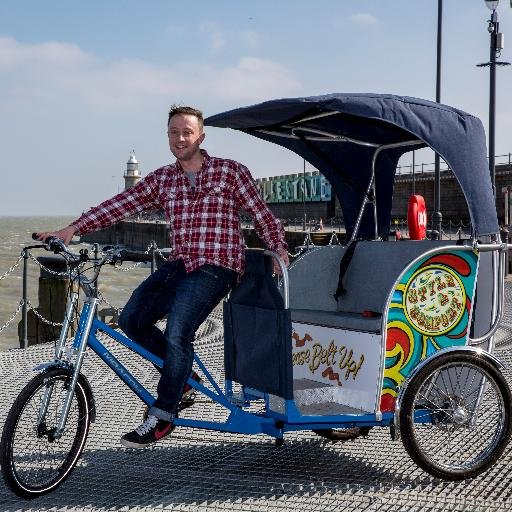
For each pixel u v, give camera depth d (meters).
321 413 4.05
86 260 3.75
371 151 5.03
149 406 3.90
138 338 4.00
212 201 3.91
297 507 3.58
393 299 3.99
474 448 4.33
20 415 3.57
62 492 3.78
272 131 4.80
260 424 3.93
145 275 41.12
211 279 3.85
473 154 4.14
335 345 4.34
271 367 3.90
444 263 4.08
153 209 4.18
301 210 72.00
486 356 4.04
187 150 3.90
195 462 4.29
